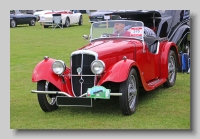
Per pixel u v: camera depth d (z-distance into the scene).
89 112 6.28
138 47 6.86
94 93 5.70
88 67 6.11
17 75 9.53
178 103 6.70
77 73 6.16
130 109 5.98
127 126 5.50
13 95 7.58
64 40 16.53
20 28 23.47
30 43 15.70
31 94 7.66
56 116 6.11
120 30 7.21
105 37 7.15
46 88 6.32
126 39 7.07
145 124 5.56
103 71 5.93
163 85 8.02
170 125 5.50
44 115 6.18
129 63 5.92
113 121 5.74
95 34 7.31
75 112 6.31
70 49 13.84
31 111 6.43
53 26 23.84
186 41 9.99
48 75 6.13
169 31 10.26
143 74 7.02
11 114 6.24
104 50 6.20
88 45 6.68
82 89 6.18
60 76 6.21
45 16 22.55
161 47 7.88
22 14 25.12
